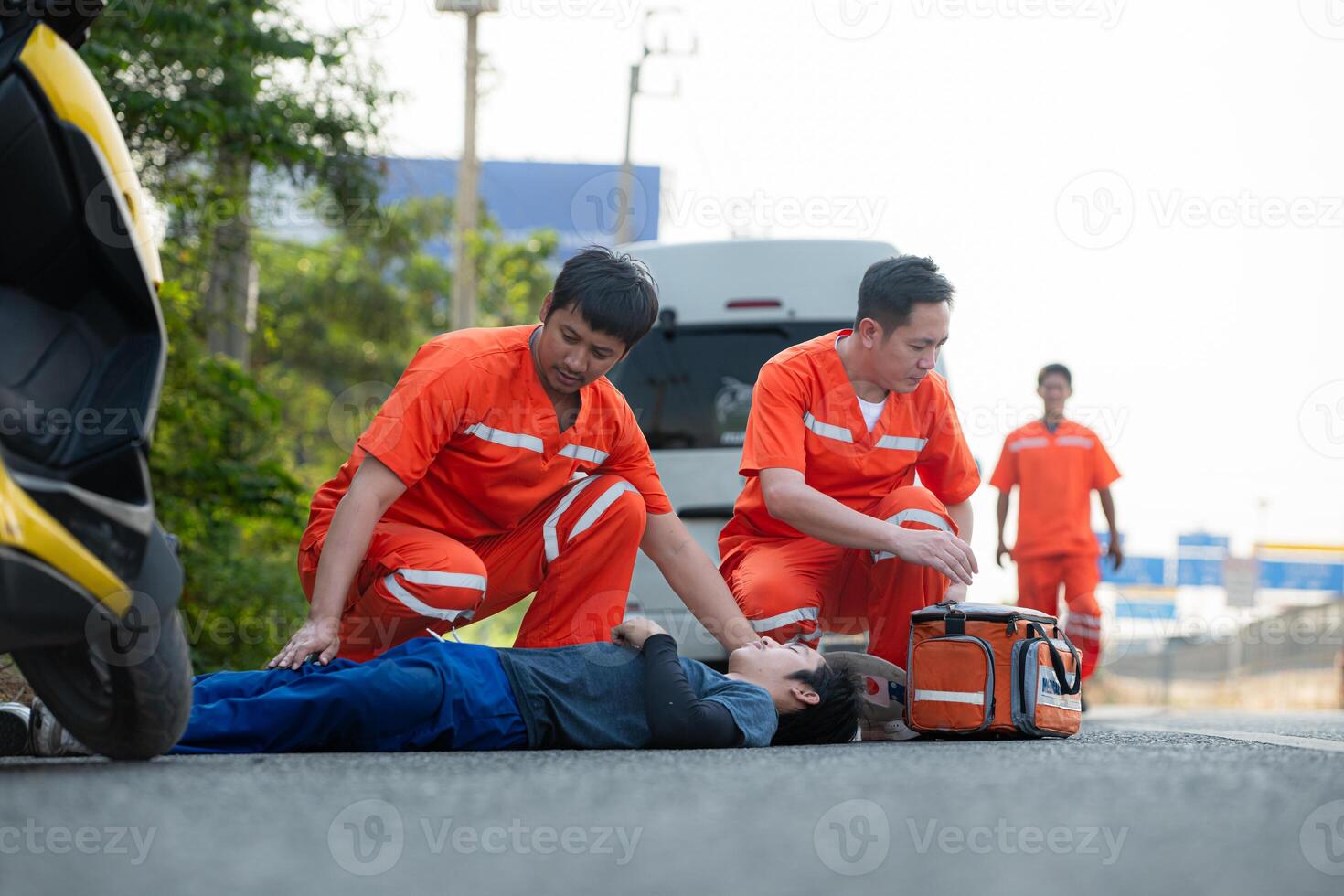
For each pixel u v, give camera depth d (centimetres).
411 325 2075
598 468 443
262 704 341
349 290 1930
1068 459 874
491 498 420
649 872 164
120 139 276
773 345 745
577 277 395
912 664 423
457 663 360
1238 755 319
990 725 410
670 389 740
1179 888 156
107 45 826
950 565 439
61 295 265
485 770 271
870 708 445
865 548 447
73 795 219
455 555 408
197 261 982
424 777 254
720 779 251
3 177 259
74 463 255
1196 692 2417
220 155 951
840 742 415
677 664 376
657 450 732
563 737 369
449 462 417
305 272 1883
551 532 432
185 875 159
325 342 2008
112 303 268
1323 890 155
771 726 384
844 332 498
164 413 947
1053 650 421
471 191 1800
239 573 1006
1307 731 533
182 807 206
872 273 477
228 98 905
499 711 361
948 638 416
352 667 352
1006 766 281
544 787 235
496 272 2114
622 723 373
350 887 155
